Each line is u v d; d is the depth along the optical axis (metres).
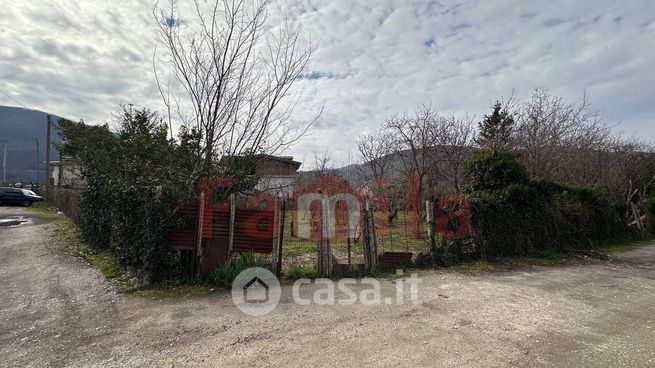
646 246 12.79
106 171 8.94
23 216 17.97
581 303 5.61
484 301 5.53
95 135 13.08
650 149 22.47
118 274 6.62
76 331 4.20
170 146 8.22
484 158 9.90
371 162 20.33
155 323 4.44
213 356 3.57
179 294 5.57
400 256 7.72
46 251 9.04
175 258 6.12
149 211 6.01
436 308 5.12
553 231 10.28
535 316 4.89
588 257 9.98
